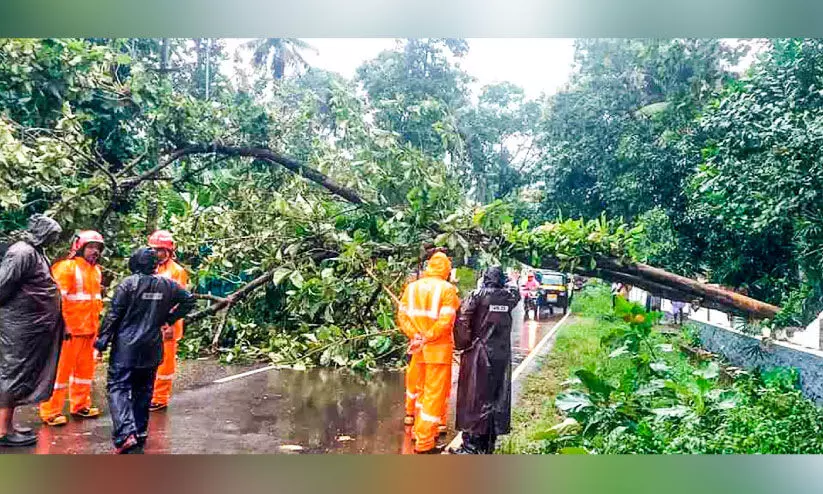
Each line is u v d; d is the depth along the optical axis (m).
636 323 5.66
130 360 4.36
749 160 5.81
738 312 6.22
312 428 4.93
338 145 7.51
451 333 4.54
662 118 6.36
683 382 5.31
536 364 6.02
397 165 6.91
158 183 7.81
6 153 6.54
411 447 4.55
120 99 7.72
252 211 7.43
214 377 6.59
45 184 7.07
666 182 6.41
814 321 5.54
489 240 6.58
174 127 7.64
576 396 5.03
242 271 7.54
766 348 5.90
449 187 6.80
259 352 7.26
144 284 4.43
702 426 4.85
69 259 5.09
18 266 4.31
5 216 7.07
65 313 4.95
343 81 7.39
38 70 7.21
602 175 6.60
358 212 7.21
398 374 6.78
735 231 6.08
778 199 5.62
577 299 6.86
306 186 7.49
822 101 5.70
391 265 6.61
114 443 4.32
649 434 4.66
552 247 6.38
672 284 6.39
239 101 7.83
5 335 4.34
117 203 7.45
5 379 4.34
